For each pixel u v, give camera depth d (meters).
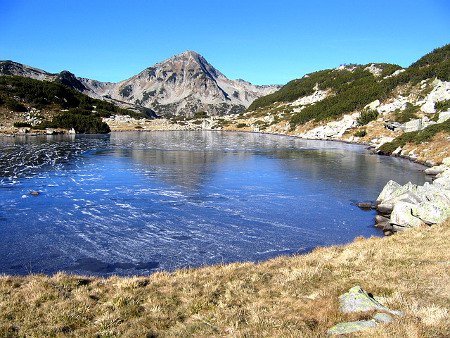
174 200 35.59
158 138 115.62
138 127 162.75
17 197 35.31
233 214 31.33
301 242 25.09
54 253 22.31
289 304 12.98
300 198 37.25
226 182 44.84
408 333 9.52
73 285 15.35
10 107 137.38
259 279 15.88
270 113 190.12
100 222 28.44
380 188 42.09
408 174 51.38
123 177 46.78
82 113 163.50
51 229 26.55
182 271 18.17
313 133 124.94
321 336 9.95
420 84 126.12
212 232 26.72
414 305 11.70
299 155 73.69
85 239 24.75
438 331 9.70
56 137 107.62
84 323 12.09
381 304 12.22
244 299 13.76
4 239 24.39
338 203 35.44
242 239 25.41
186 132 153.50
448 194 28.19
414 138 74.69
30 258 21.52
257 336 10.53
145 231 26.61
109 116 180.75
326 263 17.41
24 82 162.88
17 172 48.06
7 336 10.97
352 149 86.50
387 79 143.00
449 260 16.48
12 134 111.06
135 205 33.53
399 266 16.20
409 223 26.42
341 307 12.06
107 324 11.88
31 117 134.75
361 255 18.31
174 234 26.11
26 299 13.64
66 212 30.84
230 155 72.38
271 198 37.06
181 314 12.75
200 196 37.41
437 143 67.06
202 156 70.06
